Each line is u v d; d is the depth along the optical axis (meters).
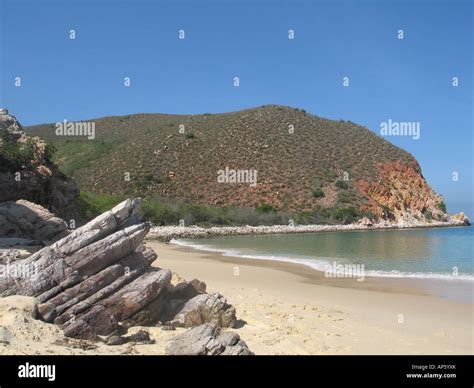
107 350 9.62
